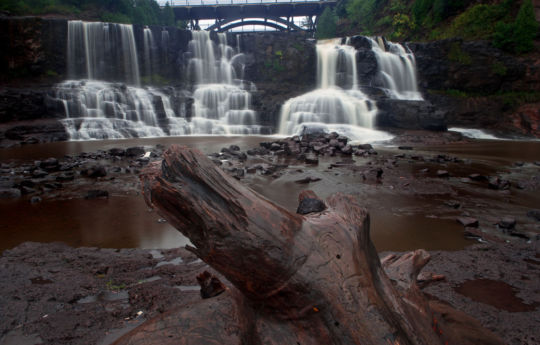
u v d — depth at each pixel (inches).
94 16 1401.3
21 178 363.9
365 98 1024.2
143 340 61.1
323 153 540.4
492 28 1226.6
